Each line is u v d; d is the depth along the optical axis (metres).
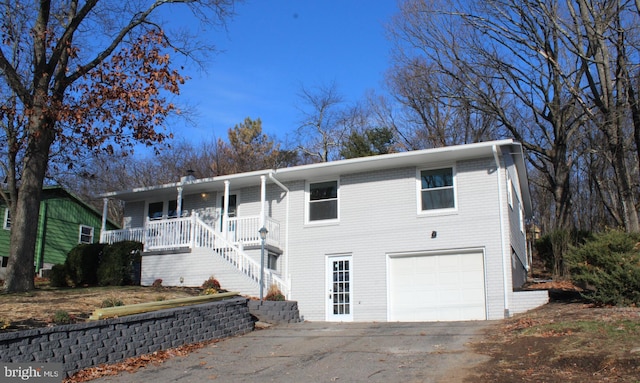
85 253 19.92
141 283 19.19
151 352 10.65
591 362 8.01
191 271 18.34
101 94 15.88
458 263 16.61
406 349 10.52
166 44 16.94
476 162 16.94
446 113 36.66
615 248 13.39
